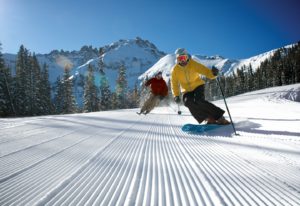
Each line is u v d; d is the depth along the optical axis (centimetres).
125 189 268
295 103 2106
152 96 1123
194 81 722
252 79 9562
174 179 299
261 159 388
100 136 614
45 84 4875
